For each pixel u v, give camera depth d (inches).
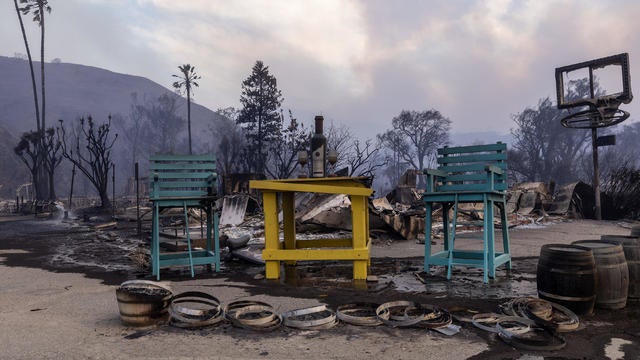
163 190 248.8
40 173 1611.7
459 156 239.9
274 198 227.5
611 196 630.5
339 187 216.5
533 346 121.6
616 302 156.3
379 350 122.6
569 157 2418.8
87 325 146.6
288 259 221.5
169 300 149.7
